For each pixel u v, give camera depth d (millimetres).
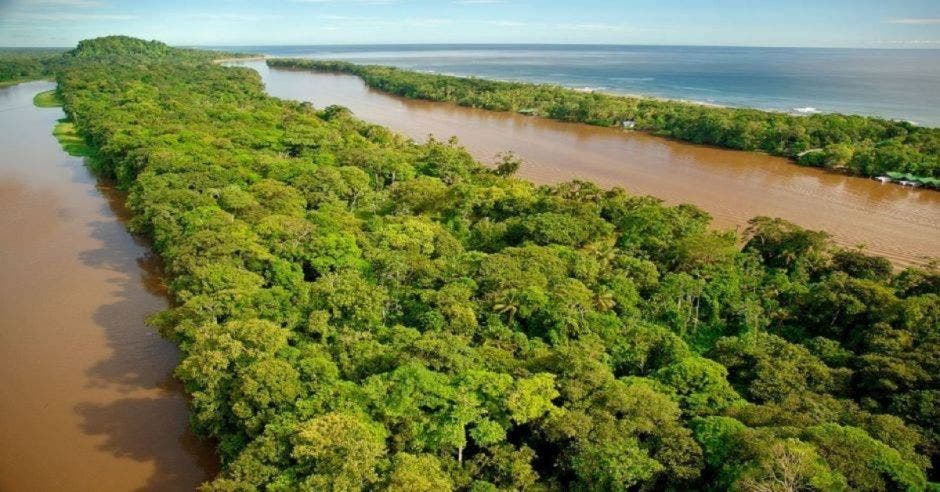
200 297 62688
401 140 163750
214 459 56406
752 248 90500
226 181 105938
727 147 186750
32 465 55188
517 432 50594
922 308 67188
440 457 46469
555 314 66938
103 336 76125
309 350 55656
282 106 199625
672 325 73938
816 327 73750
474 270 76250
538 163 165375
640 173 157000
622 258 83250
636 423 46500
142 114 165000
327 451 42438
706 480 44062
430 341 54938
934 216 125375
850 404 53125
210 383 51500
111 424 60625
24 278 90938
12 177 139125
